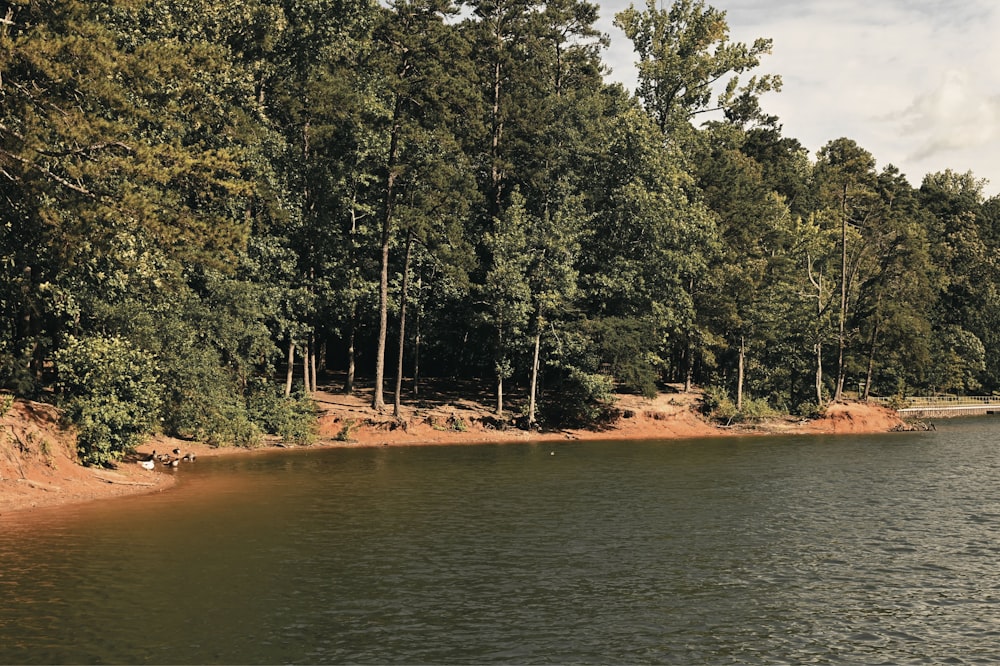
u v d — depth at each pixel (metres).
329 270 56.34
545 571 20.97
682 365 81.06
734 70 75.56
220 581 19.23
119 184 30.14
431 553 22.58
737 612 17.95
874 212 83.94
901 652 15.79
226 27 51.38
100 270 32.94
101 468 32.28
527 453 48.91
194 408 44.44
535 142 70.06
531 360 63.41
